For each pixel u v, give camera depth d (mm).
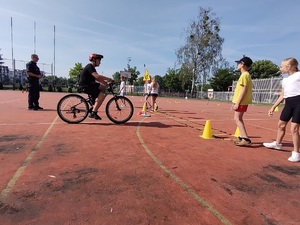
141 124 7746
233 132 7242
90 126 6969
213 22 46531
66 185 3113
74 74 67750
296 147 4617
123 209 2617
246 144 5523
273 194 3182
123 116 7801
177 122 8609
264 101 32031
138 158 4273
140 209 2635
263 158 4711
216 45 46500
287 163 4473
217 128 7844
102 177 3406
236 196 3068
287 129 8438
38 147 4664
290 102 4848
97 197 2844
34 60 10375
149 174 3594
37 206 2604
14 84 38688
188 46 46781
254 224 2480
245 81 5340
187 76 48312
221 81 67188
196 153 4770
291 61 4855
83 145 4926
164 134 6348
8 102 14102
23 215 2436
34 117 8344
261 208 2807
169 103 22609
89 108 7559
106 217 2455
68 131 6172
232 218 2562
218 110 15625
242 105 5445
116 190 3041
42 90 39406
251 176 3752
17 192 2883
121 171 3652
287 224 2518
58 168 3658
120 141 5371
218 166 4105
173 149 4957
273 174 3889
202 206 2771
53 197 2803
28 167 3650
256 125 9148
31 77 10344
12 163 3791
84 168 3701
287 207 2863
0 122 7180
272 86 30906
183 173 3707
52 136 5570
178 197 2949
